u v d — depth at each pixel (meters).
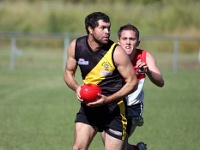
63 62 78.38
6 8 109.25
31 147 30.45
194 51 92.81
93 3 115.19
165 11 106.00
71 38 80.31
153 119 40.09
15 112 42.47
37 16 107.12
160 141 32.62
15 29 104.75
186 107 45.78
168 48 93.00
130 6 110.75
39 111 43.12
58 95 52.00
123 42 23.03
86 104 20.50
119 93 20.52
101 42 20.22
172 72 72.12
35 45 97.19
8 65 77.75
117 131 21.00
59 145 31.12
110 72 20.62
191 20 103.62
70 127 36.91
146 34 100.81
